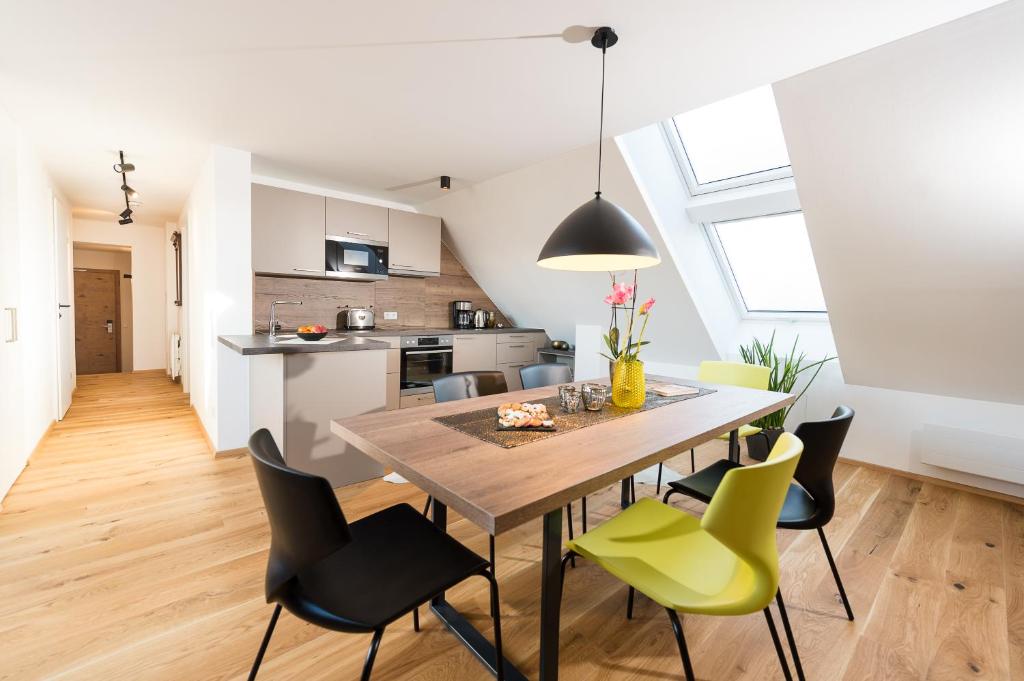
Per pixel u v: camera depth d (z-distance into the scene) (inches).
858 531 104.6
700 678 62.6
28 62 90.1
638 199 135.6
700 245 154.6
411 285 211.6
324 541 41.4
